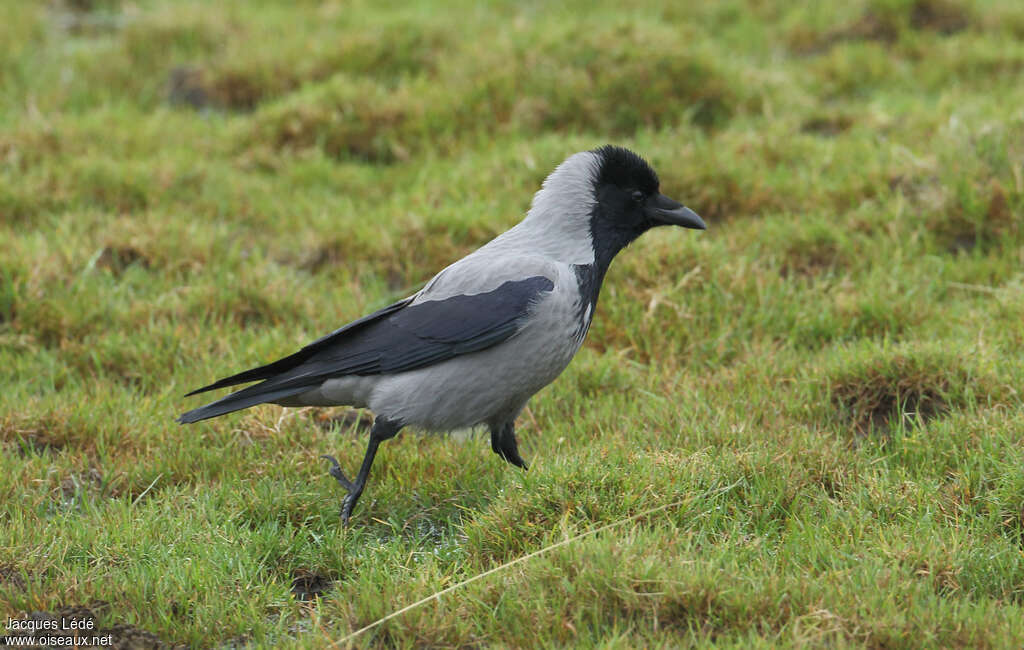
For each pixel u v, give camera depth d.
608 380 10.50
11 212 13.50
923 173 13.26
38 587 7.10
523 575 7.07
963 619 6.52
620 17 17.81
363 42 18.36
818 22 20.52
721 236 12.59
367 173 15.35
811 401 9.67
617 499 7.82
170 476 9.01
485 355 8.48
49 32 21.55
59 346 11.16
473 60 17.16
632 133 15.84
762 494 8.07
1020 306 10.72
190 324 11.52
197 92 18.39
